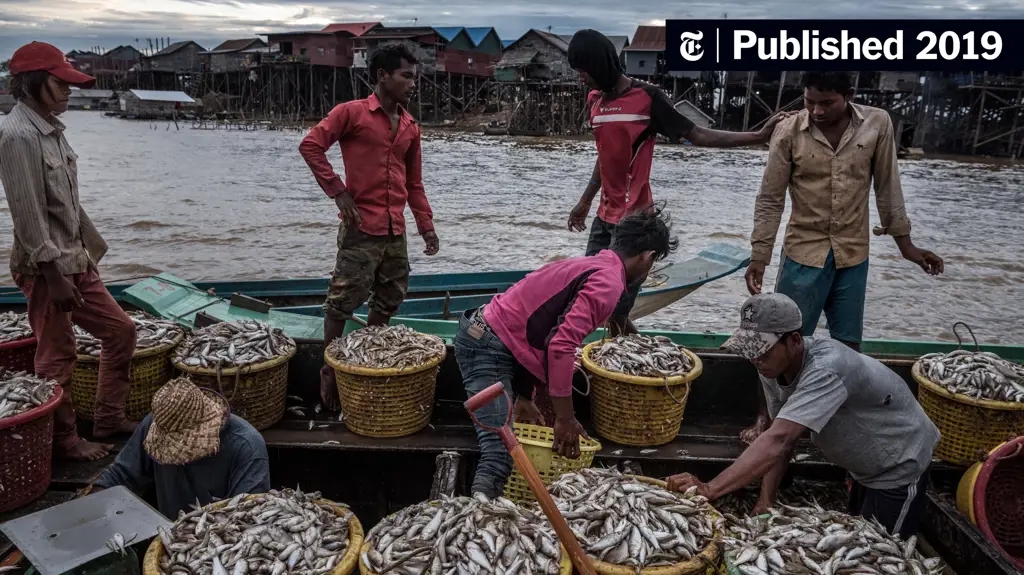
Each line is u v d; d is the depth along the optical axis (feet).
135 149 122.93
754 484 13.05
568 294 10.52
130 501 9.31
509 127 172.04
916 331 32.73
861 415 9.91
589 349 14.78
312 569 8.41
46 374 12.21
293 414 15.03
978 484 11.32
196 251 45.78
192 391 10.12
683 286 24.06
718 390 15.33
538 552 8.47
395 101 14.47
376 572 8.29
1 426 10.62
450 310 24.00
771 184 13.61
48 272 11.29
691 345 18.95
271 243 48.47
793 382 9.86
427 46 194.08
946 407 13.24
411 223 56.70
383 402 13.56
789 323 9.34
